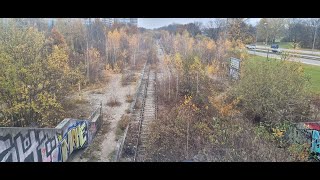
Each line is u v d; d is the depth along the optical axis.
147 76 36.81
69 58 31.27
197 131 17.02
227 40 41.25
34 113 17.05
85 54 36.00
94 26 50.19
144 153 15.45
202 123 17.61
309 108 18.58
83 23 43.09
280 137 15.54
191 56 28.31
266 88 18.39
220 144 14.70
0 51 15.76
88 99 26.38
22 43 17.22
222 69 32.88
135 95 27.48
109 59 43.81
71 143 14.18
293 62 19.28
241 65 24.33
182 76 26.61
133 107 23.62
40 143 10.66
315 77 25.92
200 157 13.51
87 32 43.34
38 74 16.88
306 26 56.66
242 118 18.81
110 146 16.58
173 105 23.06
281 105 17.94
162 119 19.36
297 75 18.59
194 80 25.64
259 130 15.65
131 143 16.75
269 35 57.16
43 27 34.62
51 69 17.91
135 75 37.88
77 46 40.78
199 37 51.78
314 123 15.73
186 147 15.50
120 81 34.38
